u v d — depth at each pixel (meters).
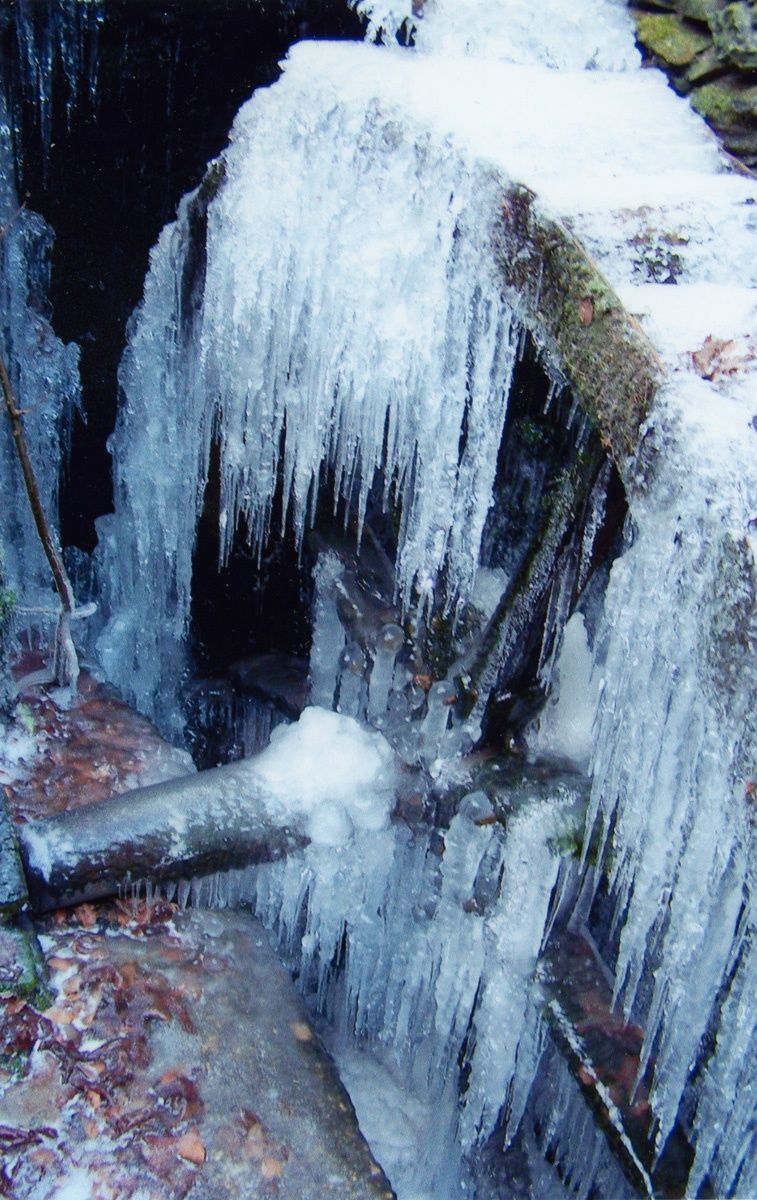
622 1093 3.34
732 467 2.56
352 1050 4.35
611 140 3.62
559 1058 3.64
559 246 3.08
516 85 3.89
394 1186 4.00
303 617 5.87
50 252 5.23
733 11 3.97
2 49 4.65
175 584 5.64
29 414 5.40
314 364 4.04
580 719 3.93
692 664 2.70
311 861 3.81
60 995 3.28
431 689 3.90
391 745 4.05
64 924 3.54
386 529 4.82
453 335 3.57
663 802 2.88
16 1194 2.77
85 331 5.50
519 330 3.46
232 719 5.91
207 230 4.55
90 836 3.58
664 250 3.11
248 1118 3.03
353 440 4.03
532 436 3.95
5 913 3.34
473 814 3.65
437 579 4.09
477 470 3.66
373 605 4.39
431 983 4.02
